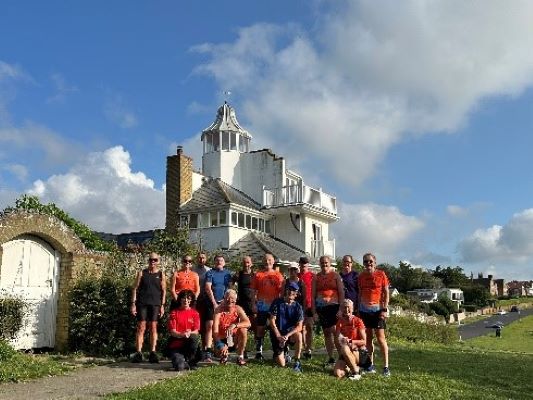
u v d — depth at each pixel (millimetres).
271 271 10969
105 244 19859
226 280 11352
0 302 11352
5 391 7770
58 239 12570
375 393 7938
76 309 12172
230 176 36438
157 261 11008
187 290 10203
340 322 9453
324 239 37219
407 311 32125
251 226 33625
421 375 10039
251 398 7188
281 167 35500
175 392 7359
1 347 9719
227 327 10250
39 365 9500
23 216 11898
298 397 7383
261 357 11031
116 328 11852
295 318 10125
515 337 47000
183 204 32781
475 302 96625
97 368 9828
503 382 10508
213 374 8758
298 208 33750
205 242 31016
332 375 9281
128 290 12000
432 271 113125
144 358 11086
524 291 155750
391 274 102062
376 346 15398
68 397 7332
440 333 31656
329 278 10258
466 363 13164
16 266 11969
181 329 9922
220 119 37844
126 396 7148
